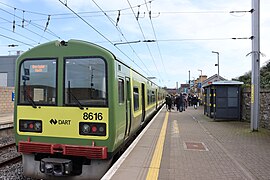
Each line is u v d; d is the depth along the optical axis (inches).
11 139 526.0
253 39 486.9
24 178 282.4
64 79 242.8
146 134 430.6
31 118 247.3
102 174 236.1
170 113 901.2
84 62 241.8
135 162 257.1
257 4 486.6
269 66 1069.8
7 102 871.1
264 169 245.4
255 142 375.9
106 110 233.5
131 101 333.1
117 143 252.2
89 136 234.2
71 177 239.3
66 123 239.0
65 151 235.8
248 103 606.2
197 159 276.7
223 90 634.2
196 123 595.5
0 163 329.4
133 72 365.1
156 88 937.5
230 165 256.4
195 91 2297.0
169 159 273.7
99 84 237.3
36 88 249.1
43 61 249.0
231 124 579.2
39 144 241.9
